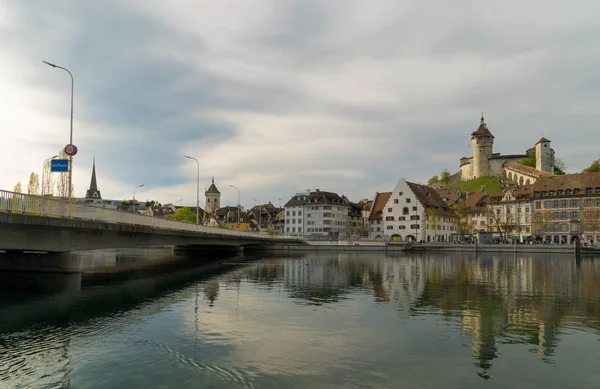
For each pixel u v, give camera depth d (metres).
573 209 119.44
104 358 14.84
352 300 27.20
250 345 16.48
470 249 103.62
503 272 48.28
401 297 28.47
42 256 34.78
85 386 12.34
